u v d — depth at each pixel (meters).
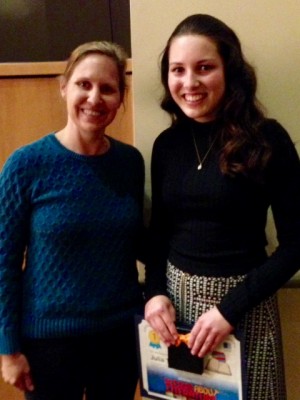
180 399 1.20
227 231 1.11
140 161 1.34
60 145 1.18
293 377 1.64
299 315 1.59
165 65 1.20
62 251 1.15
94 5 1.64
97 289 1.18
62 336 1.16
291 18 1.38
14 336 1.15
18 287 1.18
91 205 1.17
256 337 1.13
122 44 1.66
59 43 1.67
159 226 1.28
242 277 1.11
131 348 1.30
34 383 1.21
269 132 1.09
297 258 1.07
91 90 1.14
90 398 1.35
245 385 1.10
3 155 1.54
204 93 1.09
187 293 1.15
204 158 1.12
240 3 1.38
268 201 1.13
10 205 1.14
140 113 1.47
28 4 1.64
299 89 1.43
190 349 1.12
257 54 1.41
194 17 1.12
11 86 1.49
